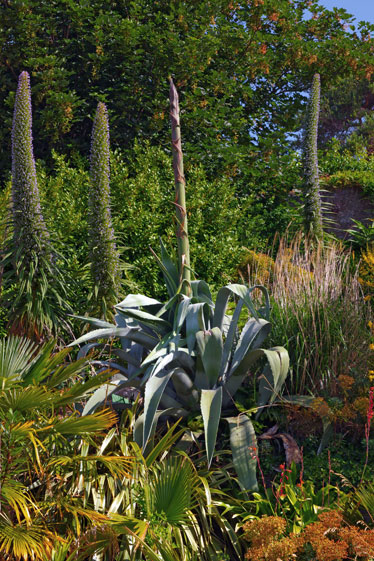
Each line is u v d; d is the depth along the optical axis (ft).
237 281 27.86
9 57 34.88
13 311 19.40
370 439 14.11
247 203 33.19
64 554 10.08
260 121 42.47
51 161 34.78
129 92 35.55
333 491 12.75
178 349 14.53
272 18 41.27
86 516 10.50
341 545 9.62
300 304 17.79
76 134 38.19
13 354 11.87
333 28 44.86
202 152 34.32
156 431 14.71
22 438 10.61
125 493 12.01
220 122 35.70
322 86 46.19
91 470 12.01
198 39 35.24
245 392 16.10
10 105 32.96
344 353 16.12
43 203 21.44
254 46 39.88
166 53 35.27
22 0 33.42
